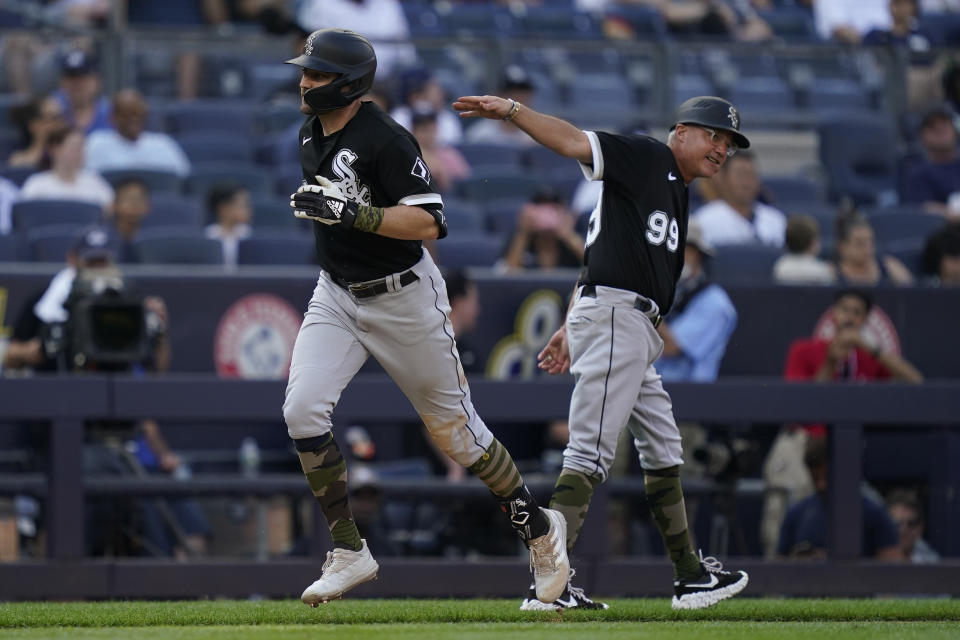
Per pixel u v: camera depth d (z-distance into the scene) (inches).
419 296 570.9
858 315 1060.5
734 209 1357.0
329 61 547.8
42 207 1275.8
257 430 1104.2
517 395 905.5
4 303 1083.3
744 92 1755.7
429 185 559.5
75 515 869.8
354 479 928.9
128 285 1038.4
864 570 915.4
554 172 1568.7
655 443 665.0
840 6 2117.4
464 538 949.8
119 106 1422.2
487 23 1934.1
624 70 1728.6
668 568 902.4
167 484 908.0
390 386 897.5
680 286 1063.6
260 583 883.4
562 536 619.8
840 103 1782.7
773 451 979.9
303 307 1135.6
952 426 946.1
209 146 1529.3
